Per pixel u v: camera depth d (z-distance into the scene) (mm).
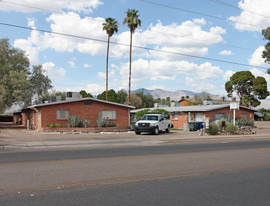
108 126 28828
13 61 41188
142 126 25031
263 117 55562
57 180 7215
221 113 38812
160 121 26531
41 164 9562
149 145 17328
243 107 40688
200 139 21547
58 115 27656
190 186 6805
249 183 7203
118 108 30547
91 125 29062
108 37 46438
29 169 8648
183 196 5980
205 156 11734
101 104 29703
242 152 13180
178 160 10594
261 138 23719
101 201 5555
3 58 40156
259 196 6074
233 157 11469
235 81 72188
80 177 7578
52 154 12414
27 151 13750
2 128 35438
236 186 6883
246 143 18531
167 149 14672
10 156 11695
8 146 15234
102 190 6340
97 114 29469
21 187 6520
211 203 5547
